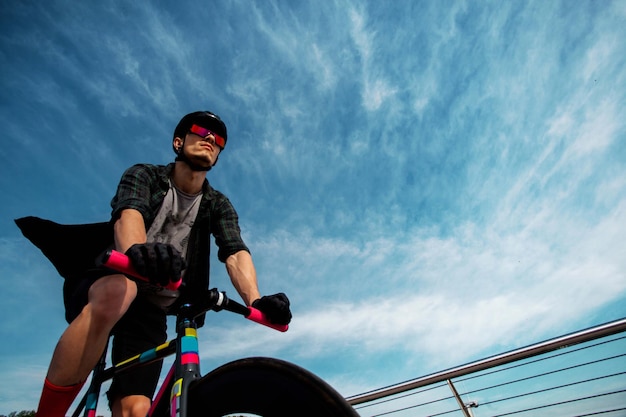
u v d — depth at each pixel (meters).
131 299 1.14
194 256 1.55
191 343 0.96
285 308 1.12
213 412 0.92
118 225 1.17
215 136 1.59
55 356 1.08
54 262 1.30
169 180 1.54
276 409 0.87
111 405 1.36
